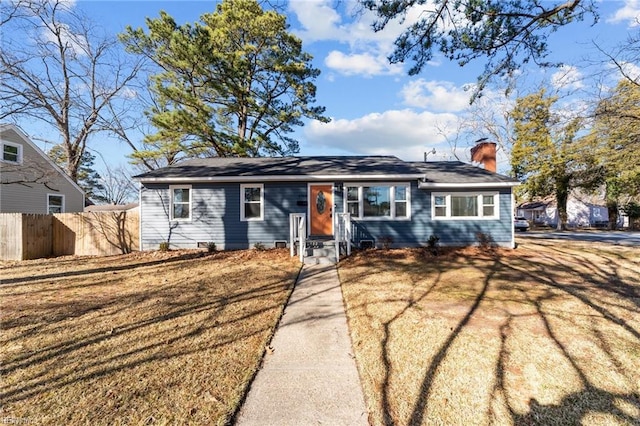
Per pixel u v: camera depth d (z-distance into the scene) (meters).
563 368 3.04
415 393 2.66
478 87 7.20
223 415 2.39
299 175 11.39
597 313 4.60
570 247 12.12
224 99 18.31
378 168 12.29
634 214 27.02
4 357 3.31
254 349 3.50
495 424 2.29
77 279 7.06
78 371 3.03
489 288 6.12
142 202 11.56
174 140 17.00
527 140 23.67
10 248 10.08
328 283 6.71
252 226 11.66
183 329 4.08
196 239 11.61
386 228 11.69
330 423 2.30
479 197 11.71
